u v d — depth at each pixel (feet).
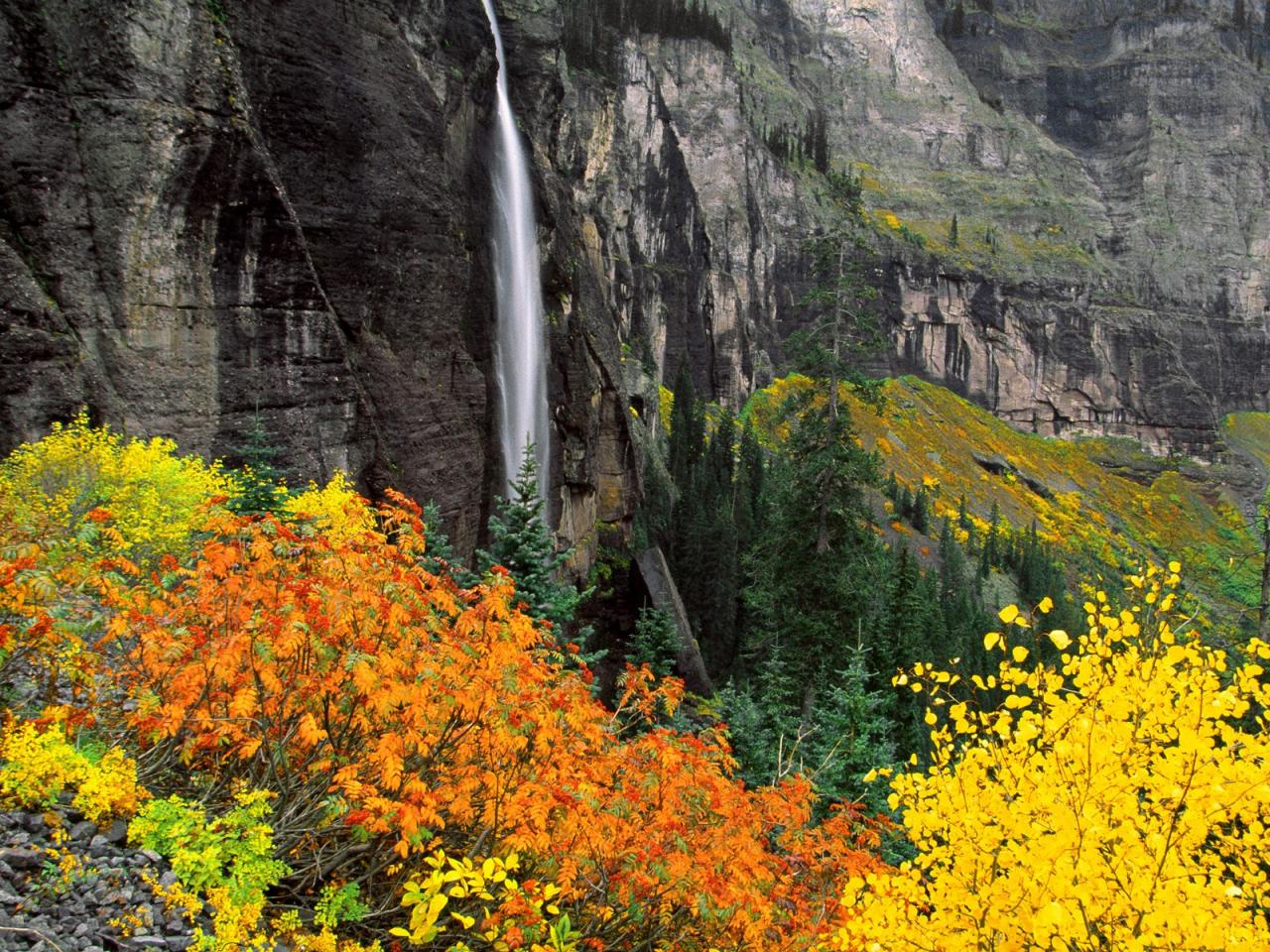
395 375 69.56
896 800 20.21
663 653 86.28
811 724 68.33
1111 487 551.59
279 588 22.11
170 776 22.59
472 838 23.58
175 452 50.06
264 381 55.88
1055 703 18.37
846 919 24.45
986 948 16.97
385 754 19.48
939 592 214.07
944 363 577.43
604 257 191.01
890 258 558.97
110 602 22.99
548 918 22.39
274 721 22.16
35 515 28.96
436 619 22.45
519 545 61.21
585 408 115.65
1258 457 654.53
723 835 23.75
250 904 18.16
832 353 81.66
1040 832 16.92
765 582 86.22
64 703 23.38
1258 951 14.35
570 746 24.17
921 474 429.79
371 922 22.24
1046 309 616.80
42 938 15.76
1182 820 16.22
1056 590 313.32
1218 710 16.24
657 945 24.32
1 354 42.57
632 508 136.36
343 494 44.98
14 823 18.48
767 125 545.85
